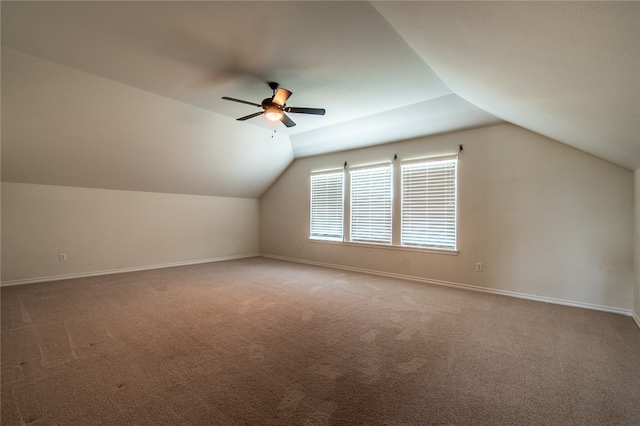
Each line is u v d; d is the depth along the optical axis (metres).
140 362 2.15
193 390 1.82
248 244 7.32
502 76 2.12
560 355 2.29
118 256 5.26
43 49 2.73
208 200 6.51
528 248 3.80
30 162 4.05
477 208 4.17
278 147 6.02
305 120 4.79
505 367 2.11
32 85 3.14
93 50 2.74
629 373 2.04
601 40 1.14
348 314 3.18
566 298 3.56
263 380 1.93
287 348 2.39
